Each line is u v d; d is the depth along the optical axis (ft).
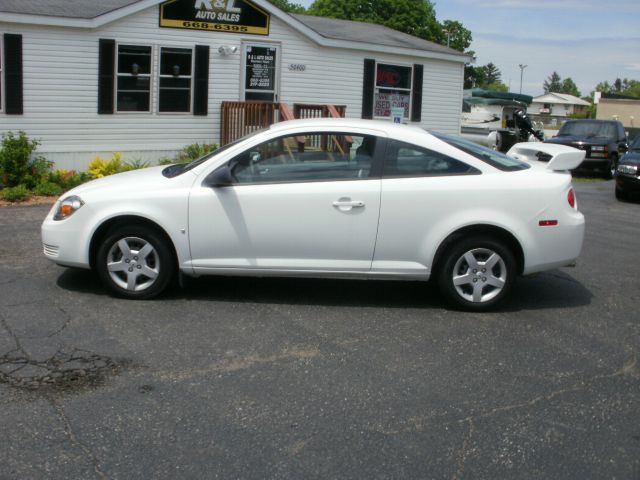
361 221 19.40
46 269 23.04
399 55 59.26
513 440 12.77
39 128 44.78
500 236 19.99
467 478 11.51
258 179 19.66
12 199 37.63
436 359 16.52
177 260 19.95
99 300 19.95
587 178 64.75
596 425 13.44
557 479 11.58
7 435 12.40
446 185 19.43
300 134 19.84
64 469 11.40
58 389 14.28
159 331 17.72
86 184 21.07
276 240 19.54
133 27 46.78
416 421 13.39
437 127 63.62
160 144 49.37
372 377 15.35
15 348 16.31
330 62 55.57
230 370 15.51
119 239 19.77
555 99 351.87
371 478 11.43
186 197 19.45
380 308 20.22
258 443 12.40
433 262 19.81
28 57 43.65
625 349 17.54
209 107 50.93
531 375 15.75
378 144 19.75
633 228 35.83
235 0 50.14
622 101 185.78
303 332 18.03
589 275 24.98
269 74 52.95
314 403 14.02
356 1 128.16
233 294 21.02
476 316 19.80
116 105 47.21
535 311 20.44
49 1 47.70
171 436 12.55
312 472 11.55
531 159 22.75
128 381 14.78
